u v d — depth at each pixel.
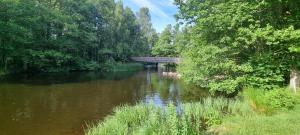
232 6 15.30
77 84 34.66
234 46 15.77
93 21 73.31
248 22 15.89
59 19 57.66
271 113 13.09
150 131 10.56
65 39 60.38
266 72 15.70
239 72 16.81
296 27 15.37
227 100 16.80
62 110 19.48
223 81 16.70
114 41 78.75
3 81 34.16
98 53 70.69
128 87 32.72
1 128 14.94
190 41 18.84
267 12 15.84
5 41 42.00
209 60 16.92
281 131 10.13
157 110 14.00
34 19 46.06
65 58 56.31
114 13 82.44
